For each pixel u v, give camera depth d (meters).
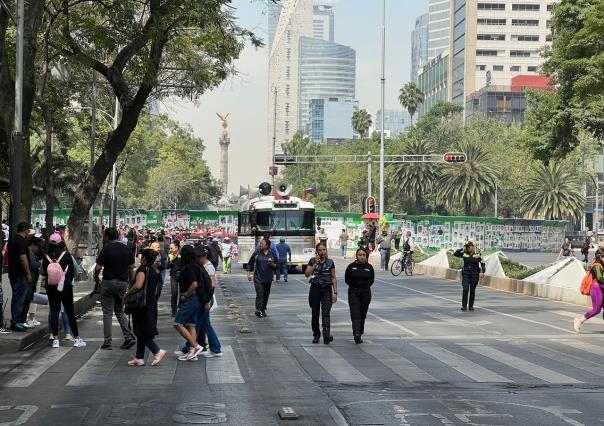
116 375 13.85
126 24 28.50
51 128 37.34
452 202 111.81
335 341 18.64
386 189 132.25
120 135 30.61
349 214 86.50
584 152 112.12
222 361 15.47
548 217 111.62
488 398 11.77
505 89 183.50
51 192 36.09
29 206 26.03
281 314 24.89
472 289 26.38
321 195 157.88
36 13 24.47
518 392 12.31
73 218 31.14
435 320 23.44
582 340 19.17
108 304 17.08
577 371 14.47
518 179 117.81
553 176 109.75
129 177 120.25
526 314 25.41
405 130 156.00
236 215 81.62
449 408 11.02
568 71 41.53
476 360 15.76
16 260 18.06
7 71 24.06
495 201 108.38
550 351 17.19
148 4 28.47
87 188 31.03
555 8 42.12
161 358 14.98
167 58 33.19
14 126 22.66
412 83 144.00
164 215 81.44
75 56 28.86
